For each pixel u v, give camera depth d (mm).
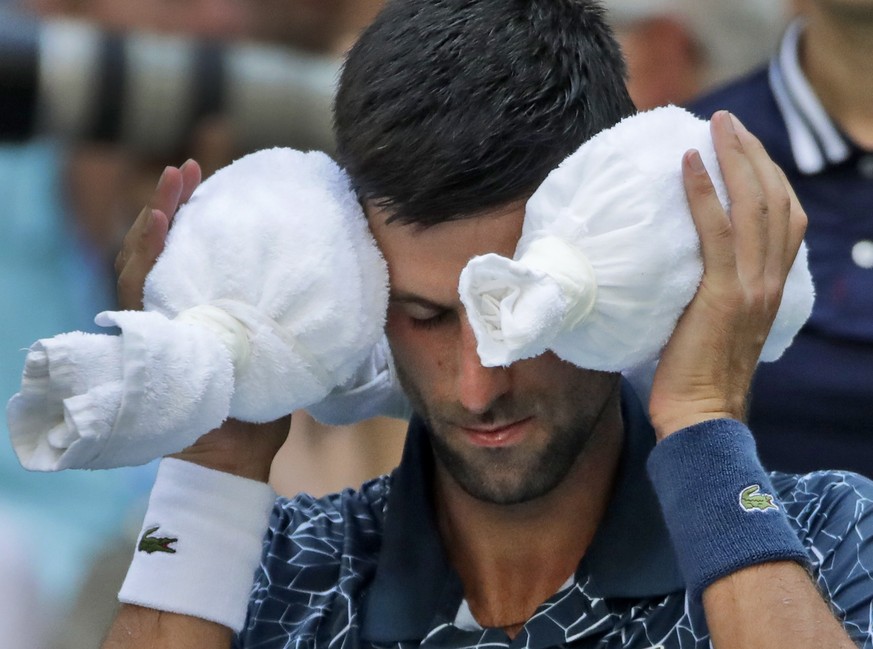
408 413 7312
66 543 9867
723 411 6332
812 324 9406
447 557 7043
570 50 6422
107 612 9703
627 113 6695
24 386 5918
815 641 5969
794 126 9789
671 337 6348
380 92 6305
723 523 6164
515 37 6344
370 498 7477
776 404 9461
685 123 6262
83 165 10469
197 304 6227
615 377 6840
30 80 6445
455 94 6207
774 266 6363
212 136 6809
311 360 6258
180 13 10383
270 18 10531
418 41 6348
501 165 6148
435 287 6332
